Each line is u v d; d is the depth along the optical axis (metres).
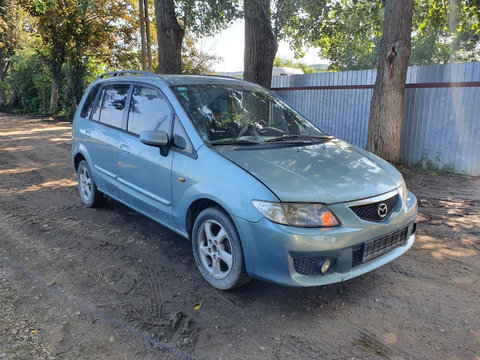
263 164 3.24
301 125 4.47
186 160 3.54
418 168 9.12
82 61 23.50
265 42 10.44
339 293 3.42
